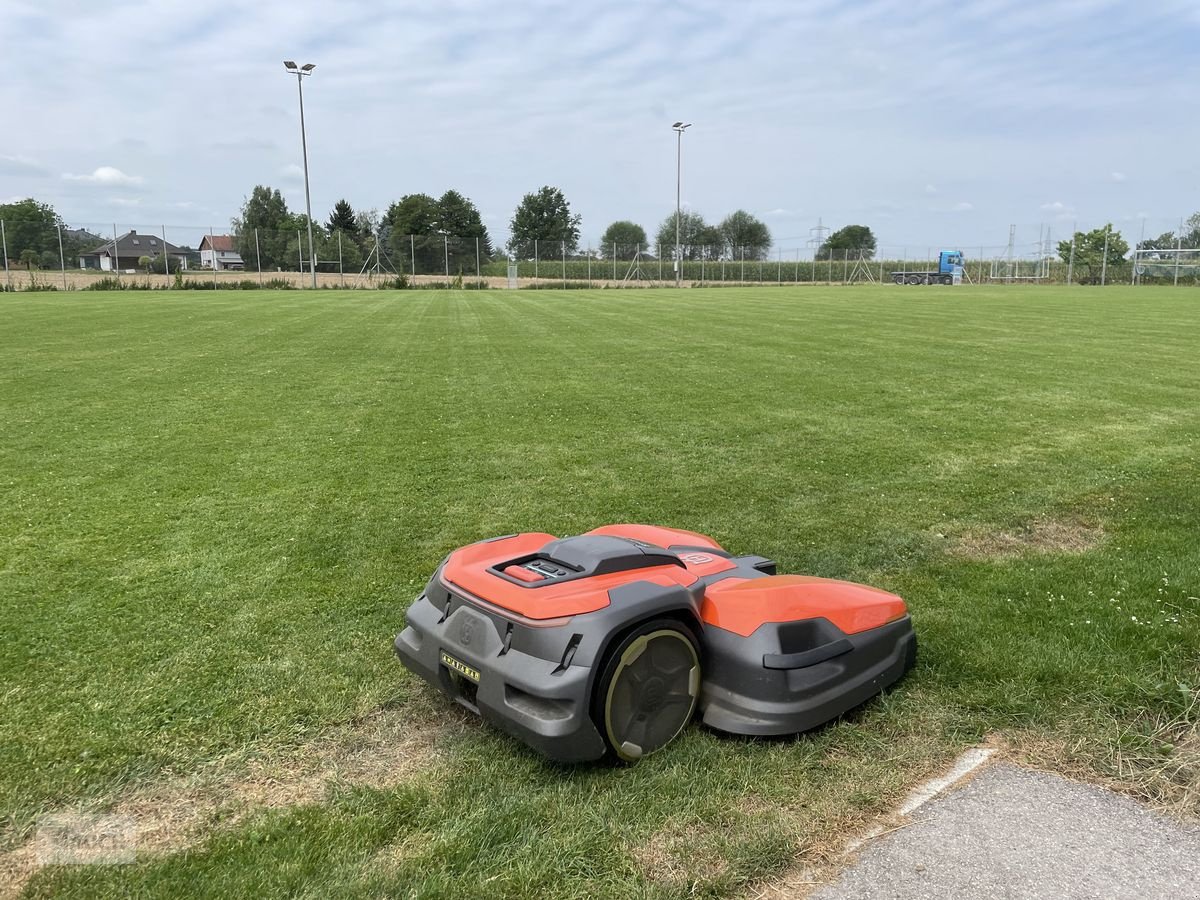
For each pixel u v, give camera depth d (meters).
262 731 3.18
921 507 6.19
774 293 48.31
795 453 7.89
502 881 2.32
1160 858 2.44
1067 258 77.88
